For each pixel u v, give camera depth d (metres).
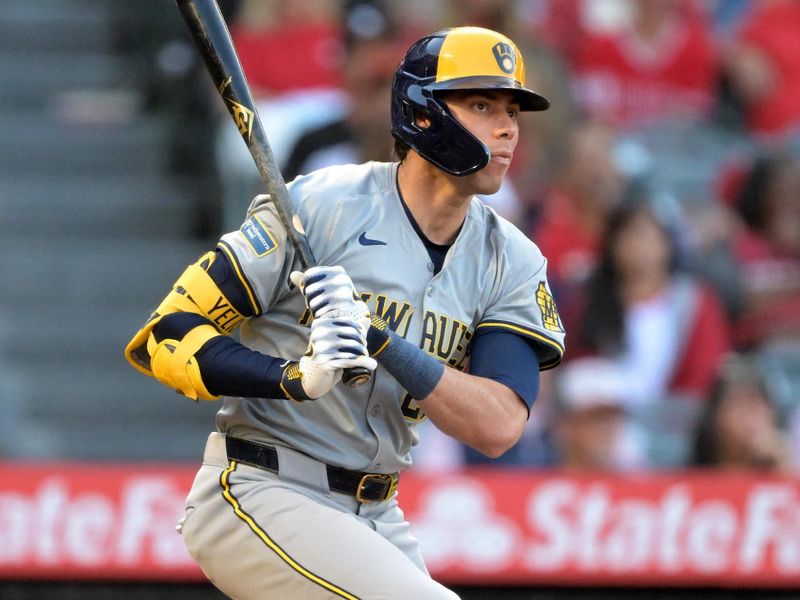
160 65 31.14
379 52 26.88
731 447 23.33
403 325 11.30
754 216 27.56
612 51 30.48
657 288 25.22
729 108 31.09
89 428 26.11
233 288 10.84
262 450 11.29
